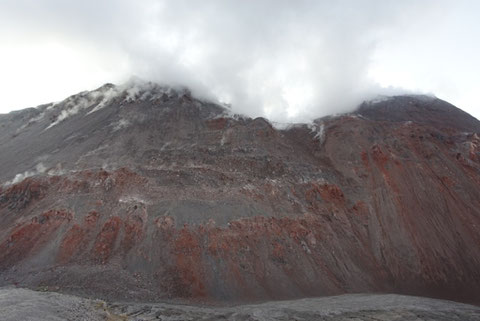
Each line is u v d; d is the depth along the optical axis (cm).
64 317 2212
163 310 2995
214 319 2873
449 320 2938
